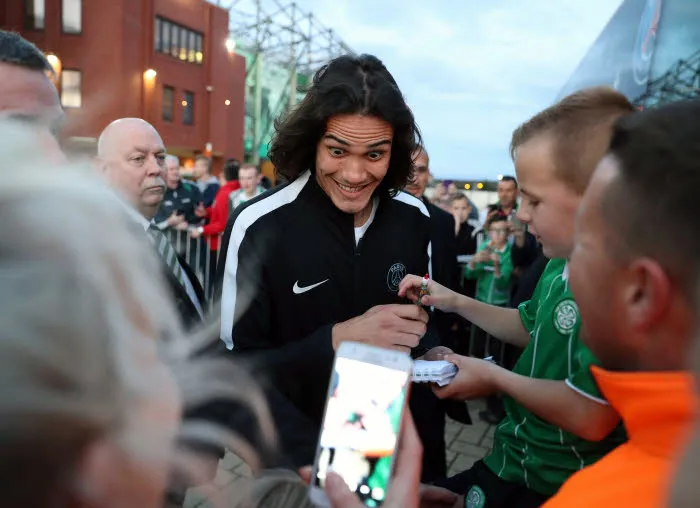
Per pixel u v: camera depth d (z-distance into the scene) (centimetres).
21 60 133
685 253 56
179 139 2325
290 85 2923
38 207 37
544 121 115
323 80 145
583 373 107
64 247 36
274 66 3127
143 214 226
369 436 91
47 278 34
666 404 60
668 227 57
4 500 32
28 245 35
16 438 31
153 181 224
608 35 550
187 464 46
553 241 116
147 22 2097
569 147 109
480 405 419
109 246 39
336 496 81
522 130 121
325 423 94
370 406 94
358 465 90
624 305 64
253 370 129
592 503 64
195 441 49
